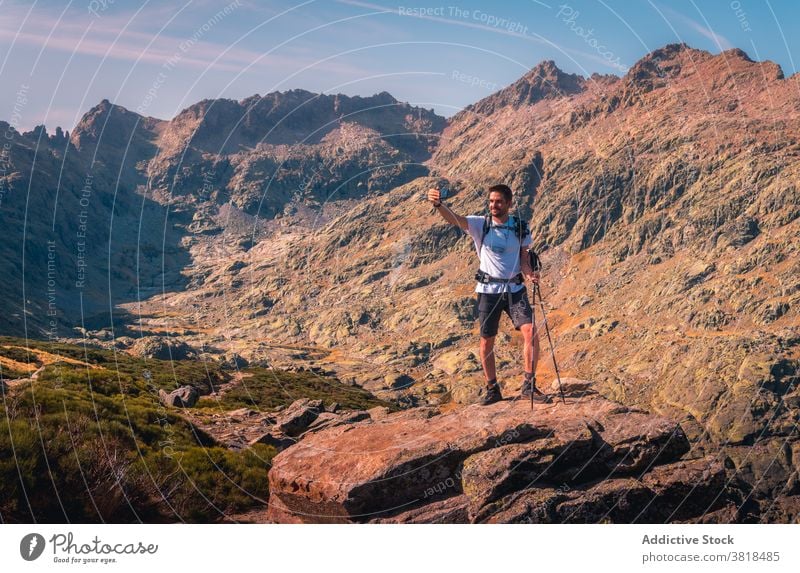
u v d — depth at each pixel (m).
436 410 9.40
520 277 7.91
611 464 7.56
